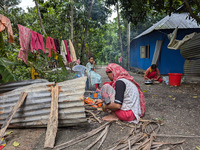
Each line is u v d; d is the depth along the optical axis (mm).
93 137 2344
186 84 6066
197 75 5934
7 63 3148
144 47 11727
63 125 2551
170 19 9188
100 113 3268
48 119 2324
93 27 12430
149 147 1984
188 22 8891
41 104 2482
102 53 18203
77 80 2584
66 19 10062
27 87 2580
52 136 2174
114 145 2082
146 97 4484
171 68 9016
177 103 3859
